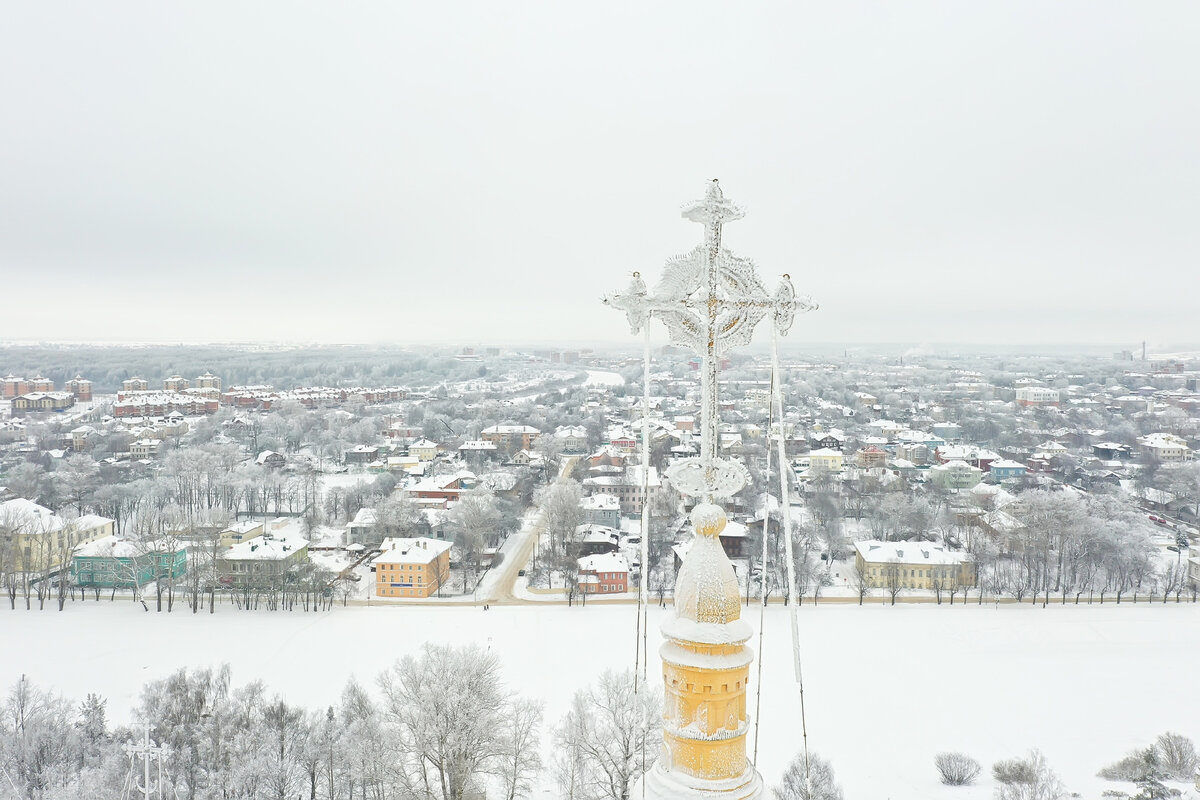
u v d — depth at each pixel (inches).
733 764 350.6
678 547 5246.1
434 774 2736.2
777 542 5364.2
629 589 5137.8
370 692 3412.9
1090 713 3344.0
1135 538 5383.9
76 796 2297.0
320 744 2630.4
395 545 5329.7
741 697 354.6
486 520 5841.5
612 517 6633.9
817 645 4111.7
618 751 2290.8
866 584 5142.7
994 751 2979.8
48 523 5334.6
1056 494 6067.9
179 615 4594.0
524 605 4847.4
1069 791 2652.6
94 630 4315.9
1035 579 5196.9
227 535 5649.6
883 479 7672.2
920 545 5374.0
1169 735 2935.5
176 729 2672.2
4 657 3902.6
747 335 370.3
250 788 2395.4
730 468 359.6
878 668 3799.2
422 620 4515.3
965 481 7716.5
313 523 6481.3
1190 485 7564.0
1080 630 4416.8
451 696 2394.2
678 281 370.0
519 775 2554.1
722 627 344.8
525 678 3607.3
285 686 3516.2
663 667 360.5
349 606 4810.5
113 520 6737.2
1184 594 5123.0
